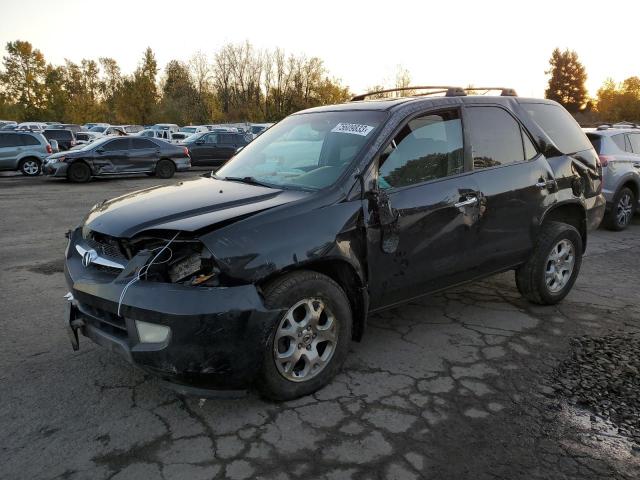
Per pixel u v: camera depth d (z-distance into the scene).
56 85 61.31
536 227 4.46
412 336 4.14
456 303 4.91
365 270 3.41
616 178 8.52
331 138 3.79
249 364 2.84
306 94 68.19
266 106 68.25
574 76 91.56
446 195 3.78
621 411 3.10
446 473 2.55
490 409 3.11
